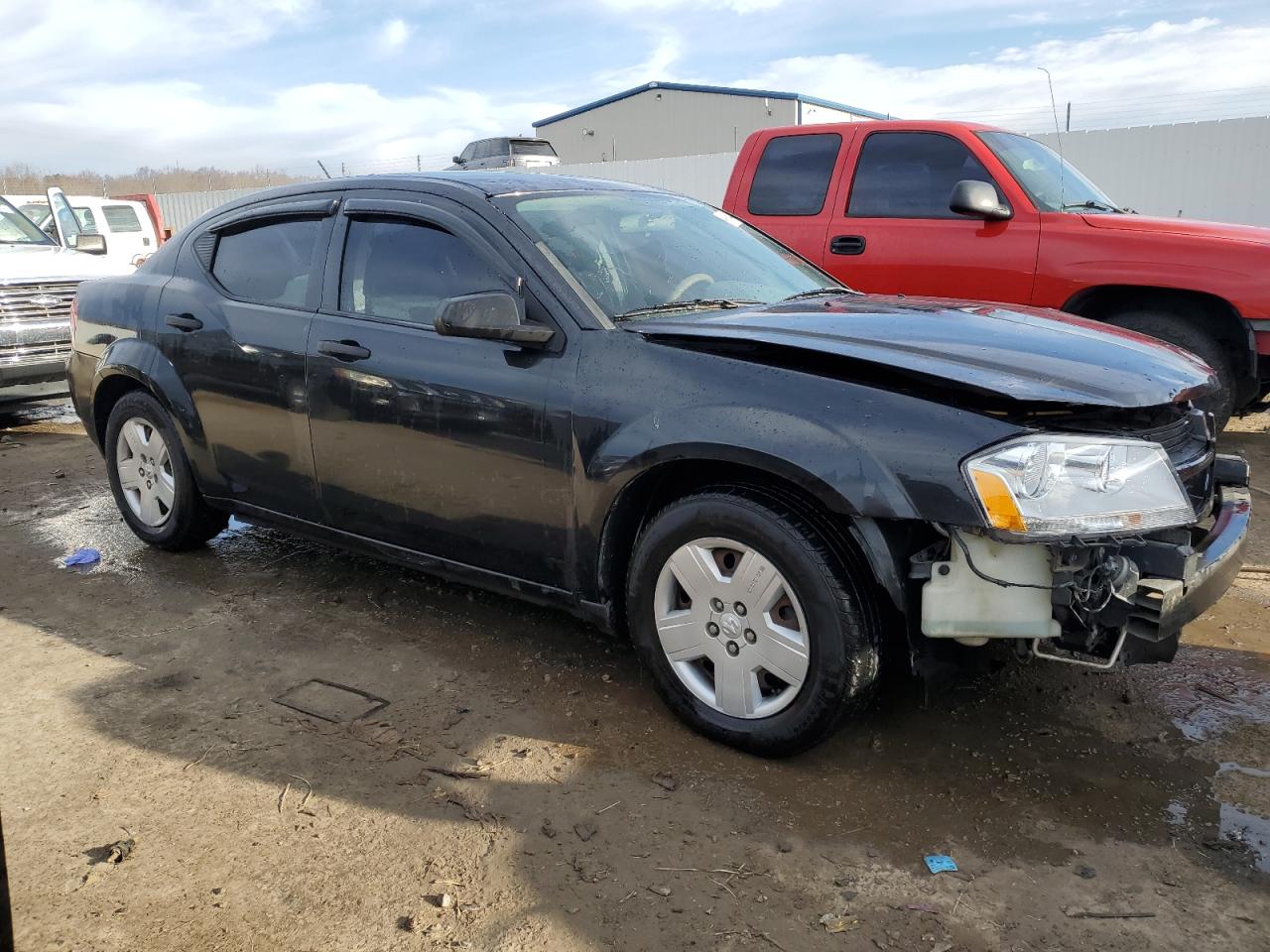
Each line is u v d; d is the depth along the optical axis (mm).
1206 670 3535
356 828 2680
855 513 2625
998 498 2504
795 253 4445
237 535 5227
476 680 3529
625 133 36469
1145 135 15008
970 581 2623
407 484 3631
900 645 2830
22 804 2809
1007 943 2234
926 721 3188
